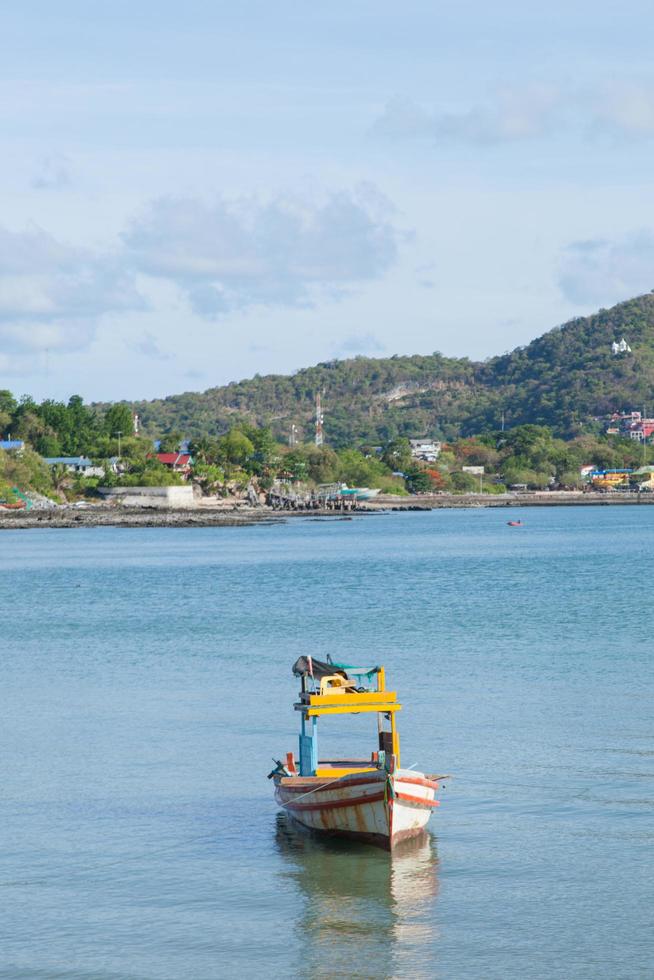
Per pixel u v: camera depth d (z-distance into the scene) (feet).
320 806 193.26
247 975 148.15
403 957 152.56
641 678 322.55
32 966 150.82
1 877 180.24
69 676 343.46
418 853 187.83
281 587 647.97
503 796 214.48
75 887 176.24
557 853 186.70
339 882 176.55
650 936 157.28
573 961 150.71
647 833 194.90
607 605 516.32
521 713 279.08
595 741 251.19
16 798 218.59
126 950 155.12
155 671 350.84
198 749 253.24
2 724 277.44
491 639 407.44
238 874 180.55
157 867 183.62
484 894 171.42
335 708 198.59
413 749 246.68
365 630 442.09
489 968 149.28
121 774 234.17
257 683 327.88
